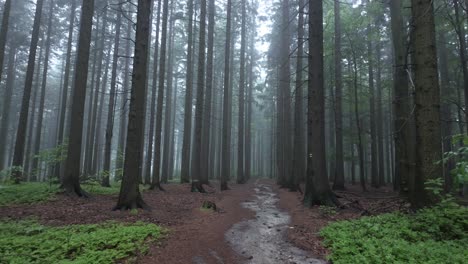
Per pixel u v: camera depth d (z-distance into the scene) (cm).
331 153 2953
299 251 664
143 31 1144
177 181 3059
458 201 773
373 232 682
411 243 602
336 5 2106
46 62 2900
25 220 859
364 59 2277
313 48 1346
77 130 1325
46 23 2884
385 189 2280
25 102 1897
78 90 1338
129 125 1117
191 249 669
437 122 759
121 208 1061
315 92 1327
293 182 2094
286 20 2447
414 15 805
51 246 613
